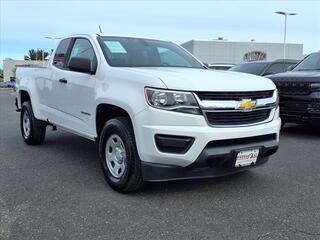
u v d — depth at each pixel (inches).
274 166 245.8
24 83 308.5
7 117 524.1
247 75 207.2
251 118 187.8
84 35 245.1
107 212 173.2
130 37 247.6
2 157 272.8
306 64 381.4
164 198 189.2
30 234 152.9
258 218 166.9
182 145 172.9
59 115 260.5
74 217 168.2
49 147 305.1
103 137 203.6
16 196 193.8
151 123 174.9
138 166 185.5
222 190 200.2
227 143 180.1
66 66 255.3
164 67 219.3
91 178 222.4
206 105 173.8
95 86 213.3
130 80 188.7
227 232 153.9
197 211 174.1
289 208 177.6
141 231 155.1
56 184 211.9
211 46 2255.2
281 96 339.3
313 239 148.4
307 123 328.2
